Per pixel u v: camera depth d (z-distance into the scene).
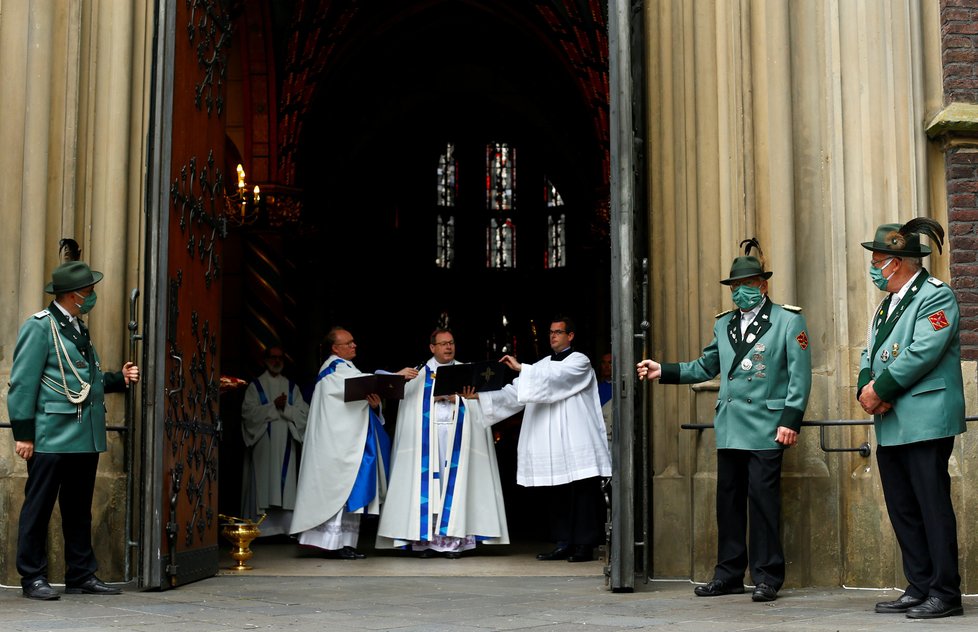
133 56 8.43
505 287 29.47
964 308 7.95
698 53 8.41
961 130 7.93
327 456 10.51
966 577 7.37
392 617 6.12
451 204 29.25
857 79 8.10
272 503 13.03
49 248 8.20
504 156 29.16
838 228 8.04
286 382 13.45
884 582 7.57
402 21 23.31
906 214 7.97
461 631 5.49
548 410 10.23
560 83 25.56
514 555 10.98
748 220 8.12
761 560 6.93
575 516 10.16
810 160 8.16
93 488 7.41
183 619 6.05
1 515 7.78
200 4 8.34
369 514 10.69
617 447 7.33
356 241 26.41
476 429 10.84
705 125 8.34
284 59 19.86
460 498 10.52
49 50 8.30
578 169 27.20
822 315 8.03
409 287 28.67
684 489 8.14
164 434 7.43
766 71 8.19
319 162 22.55
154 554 7.37
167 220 7.47
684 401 8.28
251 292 19.92
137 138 8.40
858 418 7.84
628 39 7.53
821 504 7.77
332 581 8.34
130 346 8.20
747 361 7.06
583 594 7.33
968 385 7.60
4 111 8.30
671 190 8.48
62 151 8.26
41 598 6.89
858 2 8.14
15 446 7.57
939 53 8.19
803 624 5.67
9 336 8.14
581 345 28.02
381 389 10.53
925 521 6.09
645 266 7.77
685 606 6.58
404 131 27.39
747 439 7.02
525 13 22.89
